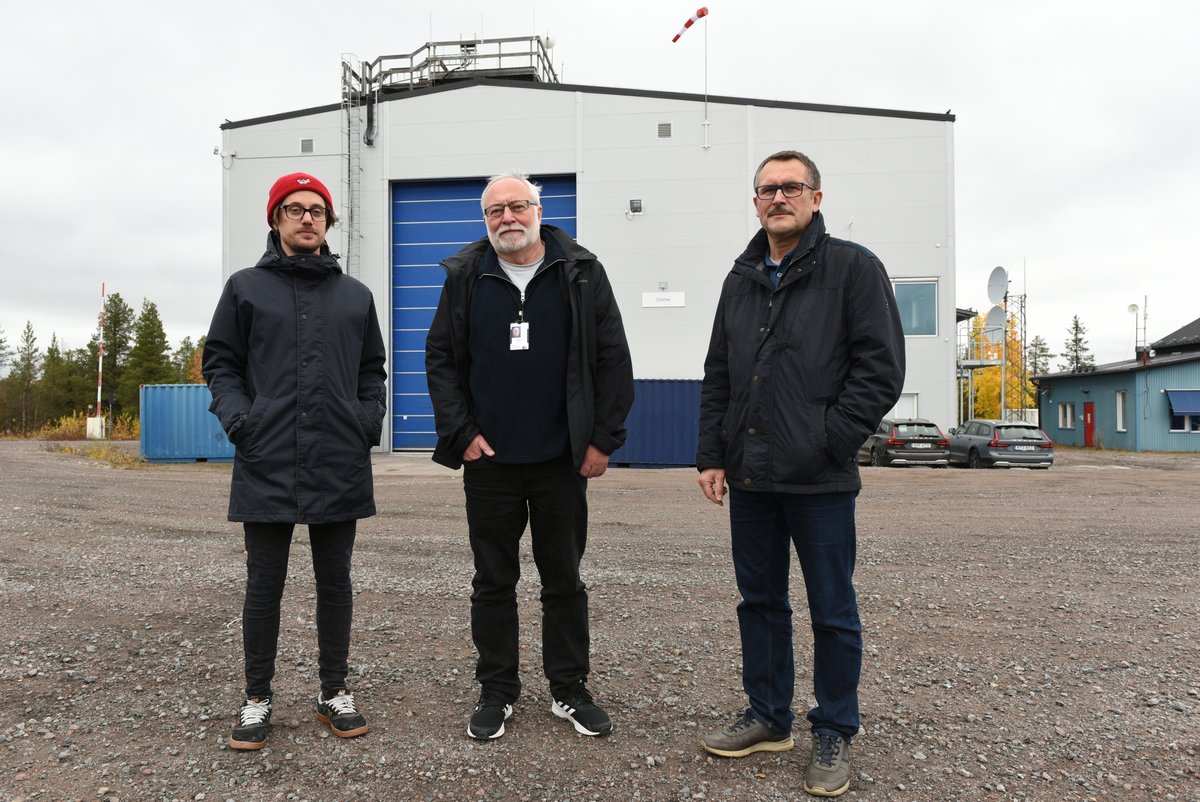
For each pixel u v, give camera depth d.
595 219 21.14
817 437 2.54
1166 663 3.63
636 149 21.05
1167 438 27.94
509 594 2.98
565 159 21.23
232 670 3.50
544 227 3.04
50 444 24.45
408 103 21.66
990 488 12.03
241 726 2.72
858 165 20.50
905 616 4.41
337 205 21.73
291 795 2.39
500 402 2.89
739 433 2.71
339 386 2.88
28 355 62.78
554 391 2.90
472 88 21.50
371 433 2.99
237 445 2.81
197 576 5.33
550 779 2.51
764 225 2.66
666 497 10.52
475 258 3.00
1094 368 33.00
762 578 2.75
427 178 21.62
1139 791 2.43
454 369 3.01
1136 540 6.98
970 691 3.28
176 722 2.94
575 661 2.97
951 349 20.23
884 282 2.57
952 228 20.25
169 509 8.90
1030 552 6.38
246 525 2.83
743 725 2.74
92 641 3.89
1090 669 3.54
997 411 43.19
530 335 2.88
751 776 2.54
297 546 6.45
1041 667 3.57
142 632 4.05
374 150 21.75
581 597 3.00
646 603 4.68
